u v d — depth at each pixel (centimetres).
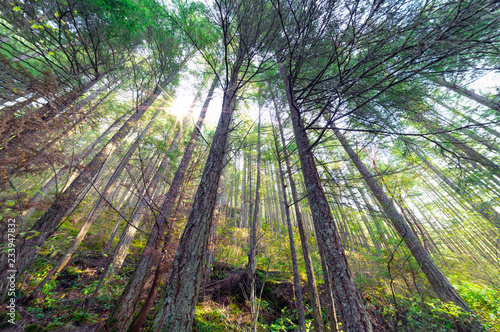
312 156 402
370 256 695
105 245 910
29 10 406
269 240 810
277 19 370
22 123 311
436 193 1110
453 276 690
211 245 739
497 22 189
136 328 436
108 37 555
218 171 409
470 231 953
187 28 534
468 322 427
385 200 539
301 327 401
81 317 399
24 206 307
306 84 496
